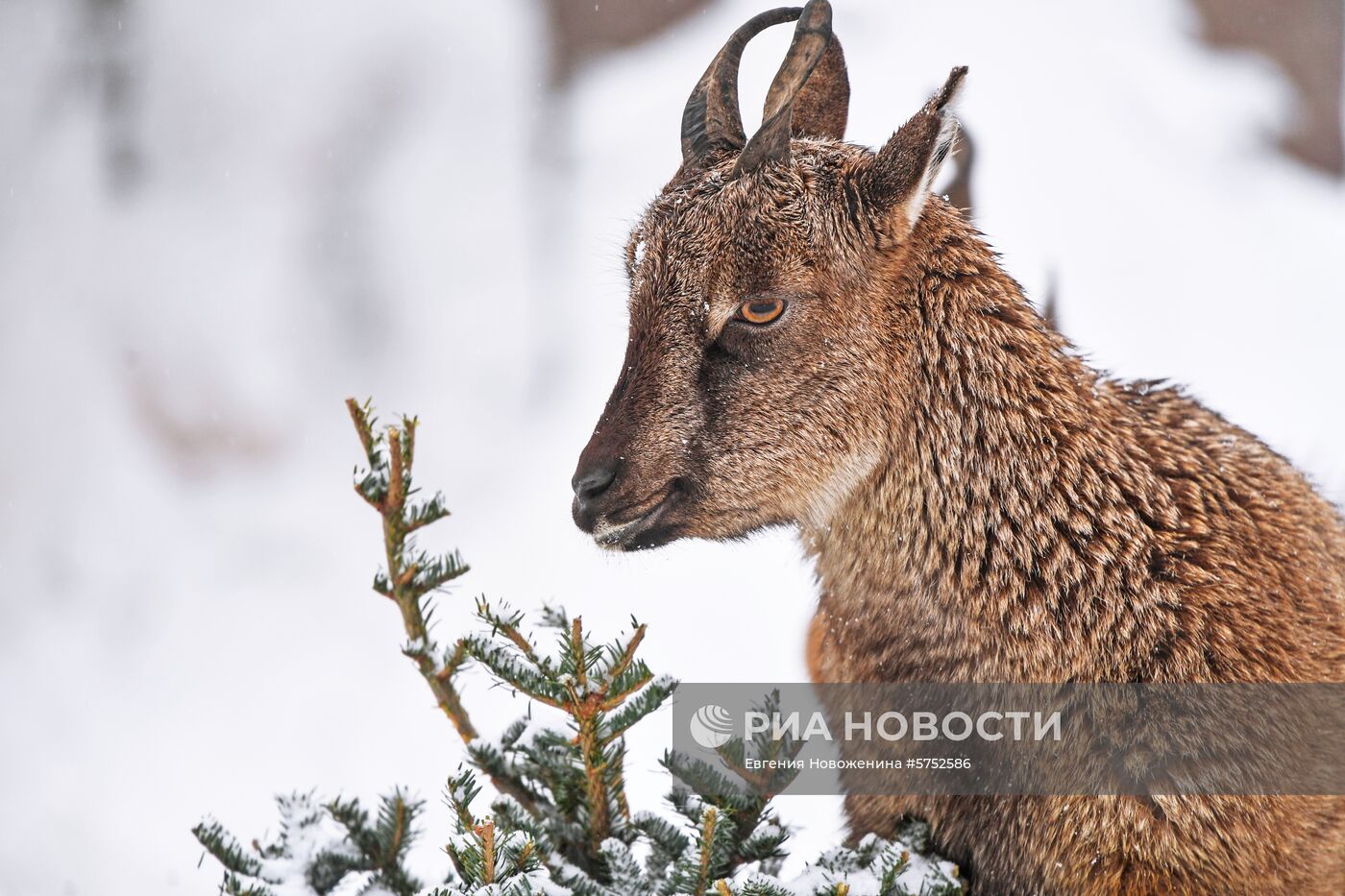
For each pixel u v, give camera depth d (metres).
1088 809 4.98
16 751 13.23
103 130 22.78
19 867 11.22
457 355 19.88
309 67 22.55
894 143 5.39
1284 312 18.00
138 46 23.19
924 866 5.04
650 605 12.73
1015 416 5.36
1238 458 5.72
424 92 22.23
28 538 17.67
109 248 21.47
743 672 11.17
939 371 5.45
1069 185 19.83
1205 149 20.69
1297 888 4.98
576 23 22.28
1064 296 18.22
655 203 5.87
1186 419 5.83
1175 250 19.03
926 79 21.12
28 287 21.30
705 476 5.51
